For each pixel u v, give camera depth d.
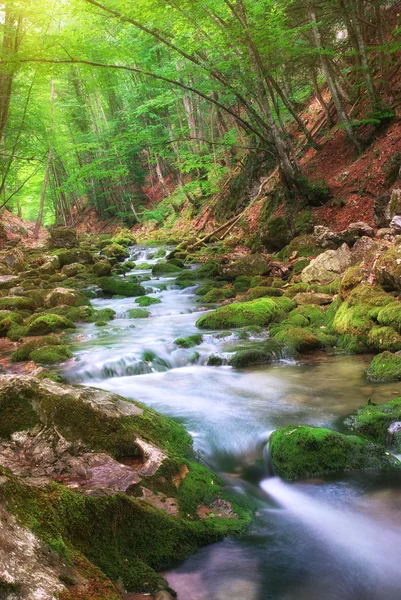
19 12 13.10
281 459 4.28
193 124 26.92
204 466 4.13
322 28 16.33
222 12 15.02
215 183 25.42
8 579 1.92
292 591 2.78
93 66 14.20
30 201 53.56
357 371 6.73
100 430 3.78
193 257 19.14
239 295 12.17
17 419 3.76
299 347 7.76
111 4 12.89
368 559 3.08
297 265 12.72
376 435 4.77
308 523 3.50
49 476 3.35
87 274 17.80
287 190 16.22
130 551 2.85
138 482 3.37
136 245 26.86
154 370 7.34
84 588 2.13
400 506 3.70
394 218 10.86
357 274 8.74
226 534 3.26
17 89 19.70
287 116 23.05
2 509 2.26
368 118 15.03
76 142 36.75
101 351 7.97
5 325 10.31
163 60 25.59
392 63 16.34
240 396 5.97
